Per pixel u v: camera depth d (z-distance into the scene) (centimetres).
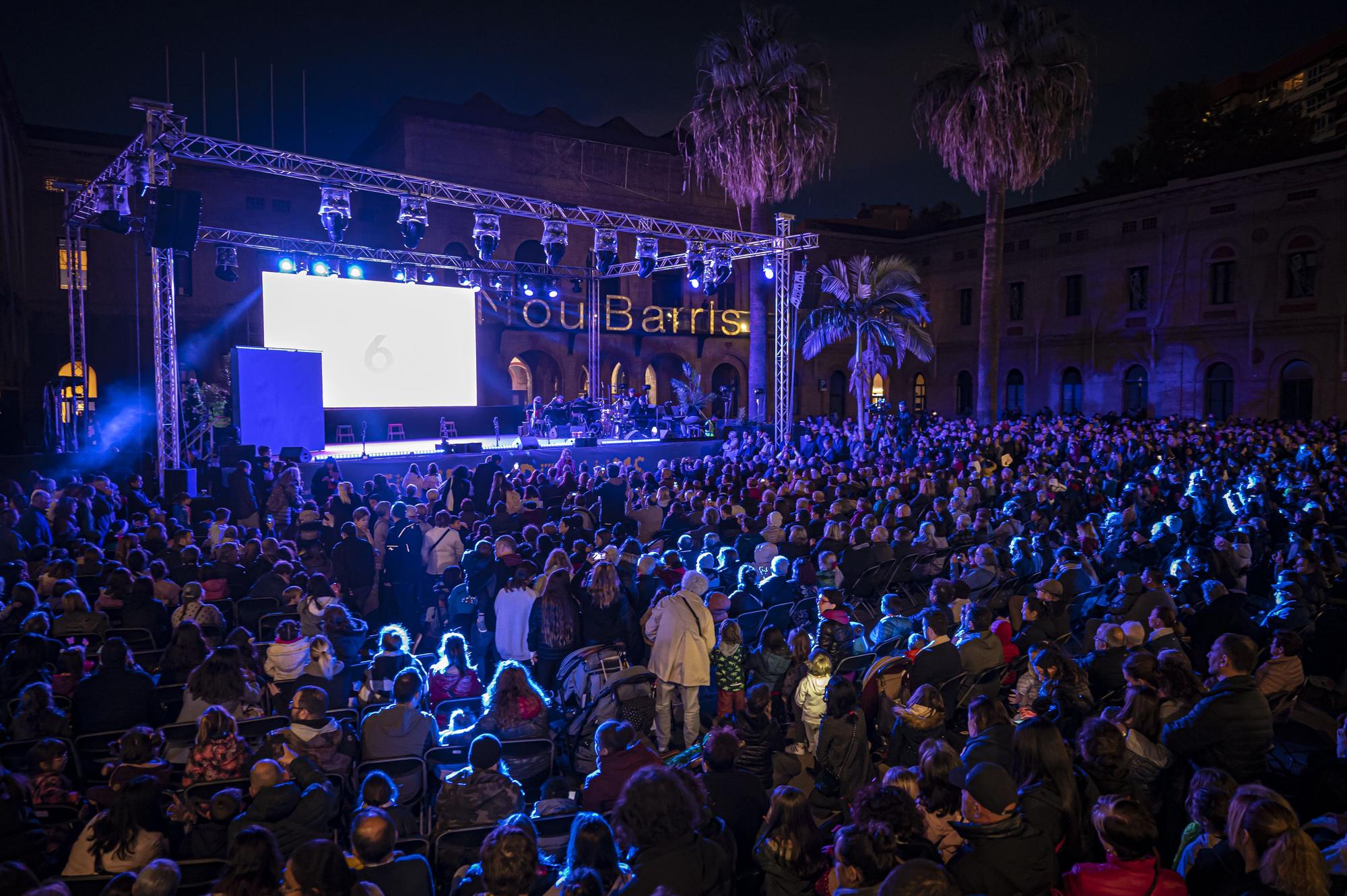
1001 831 334
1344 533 1291
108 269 2886
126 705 570
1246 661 469
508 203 1961
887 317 2914
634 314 3472
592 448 2423
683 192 3819
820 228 4375
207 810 447
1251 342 3381
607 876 341
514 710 555
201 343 2977
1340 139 3159
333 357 2606
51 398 2609
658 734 725
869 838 312
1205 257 3519
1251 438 2306
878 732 624
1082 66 2673
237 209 3014
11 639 685
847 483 1527
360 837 355
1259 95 7125
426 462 2083
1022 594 941
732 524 1145
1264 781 610
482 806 443
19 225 2591
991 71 2694
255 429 1998
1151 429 2564
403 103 3216
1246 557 1015
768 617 859
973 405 4375
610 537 992
